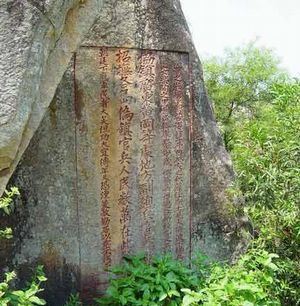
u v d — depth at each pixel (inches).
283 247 184.2
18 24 106.9
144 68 175.0
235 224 192.7
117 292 145.5
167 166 180.1
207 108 189.6
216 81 523.8
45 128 160.1
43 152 159.6
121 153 171.3
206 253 187.5
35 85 112.0
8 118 104.8
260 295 138.0
